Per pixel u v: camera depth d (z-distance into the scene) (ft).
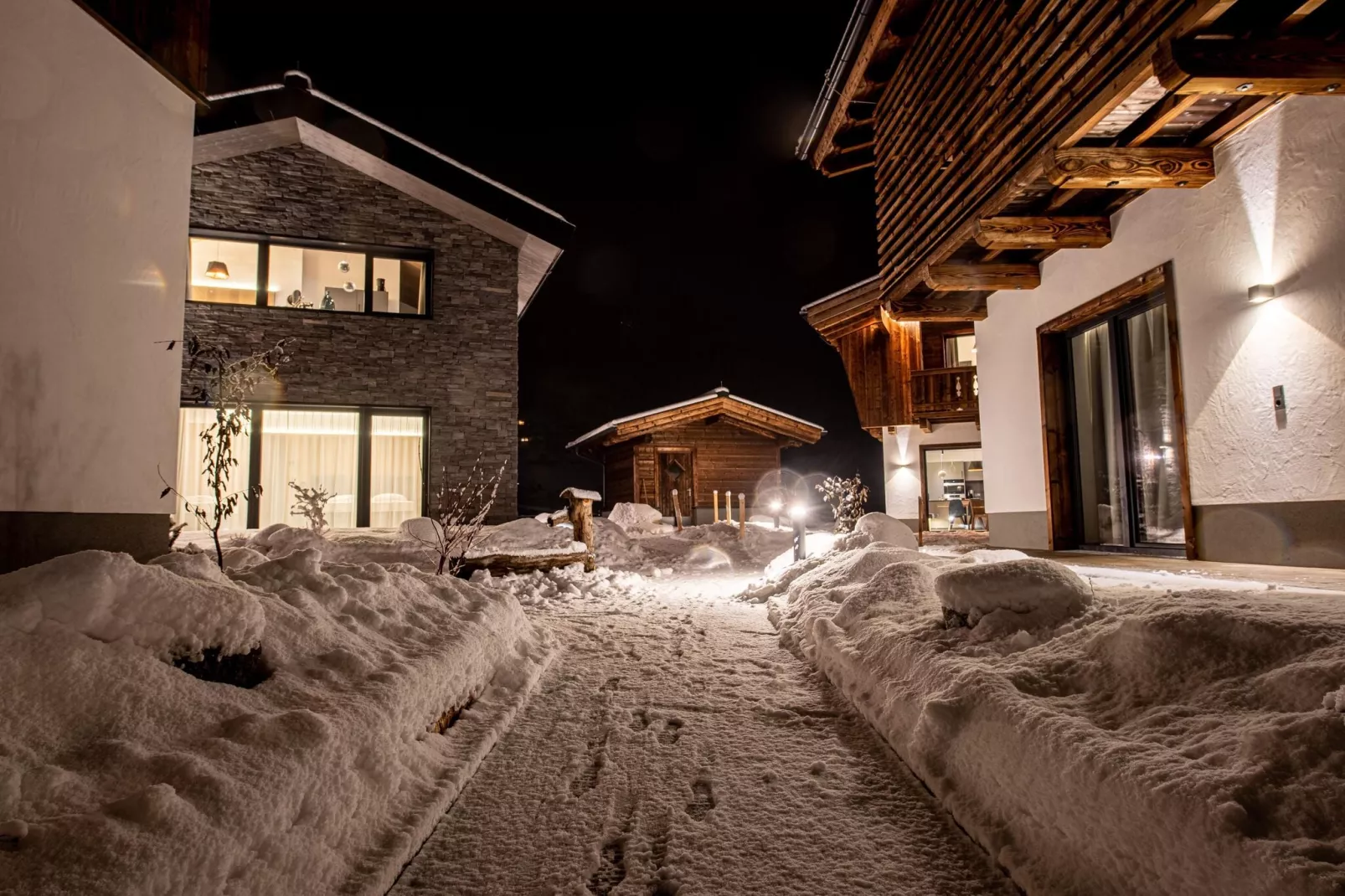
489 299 35.81
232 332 32.04
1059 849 6.01
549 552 25.25
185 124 13.50
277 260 33.81
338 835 6.36
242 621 7.41
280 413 32.99
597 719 10.67
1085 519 24.26
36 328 9.98
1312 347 14.82
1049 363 25.18
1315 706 5.42
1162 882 4.94
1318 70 13.19
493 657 11.88
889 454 51.08
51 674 5.76
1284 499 15.51
